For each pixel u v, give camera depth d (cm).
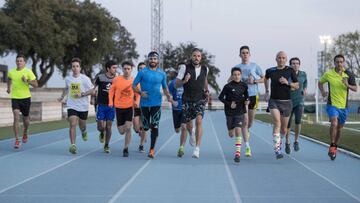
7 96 4891
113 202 827
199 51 1338
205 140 2027
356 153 1498
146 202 827
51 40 6150
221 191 924
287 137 1491
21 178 1052
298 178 1072
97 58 7050
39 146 1705
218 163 1300
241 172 1151
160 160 1352
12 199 841
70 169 1183
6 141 1864
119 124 1429
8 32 5969
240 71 1330
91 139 2003
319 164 1297
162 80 1362
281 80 1318
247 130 1432
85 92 1453
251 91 1437
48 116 3756
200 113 1371
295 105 1492
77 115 1481
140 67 1594
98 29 6894
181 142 1423
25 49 6100
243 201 838
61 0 6688
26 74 1568
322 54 6412
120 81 1398
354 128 3089
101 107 1497
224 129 2830
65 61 7044
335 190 938
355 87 1344
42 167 1212
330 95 1356
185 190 932
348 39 8031
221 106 8775
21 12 6134
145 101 1366
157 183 1002
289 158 1422
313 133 2417
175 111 1541
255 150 1641
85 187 954
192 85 1345
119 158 1392
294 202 830
